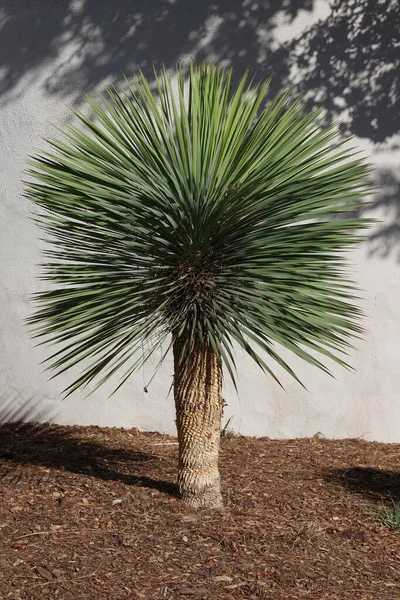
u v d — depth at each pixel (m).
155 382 6.31
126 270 4.04
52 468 4.95
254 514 4.30
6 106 6.38
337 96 6.11
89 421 6.39
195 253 3.90
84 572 3.51
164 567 3.61
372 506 4.57
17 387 6.46
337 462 5.59
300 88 6.11
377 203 6.14
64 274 4.17
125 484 4.66
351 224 3.94
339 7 6.09
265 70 6.12
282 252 3.91
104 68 6.24
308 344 3.91
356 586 3.56
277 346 6.23
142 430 6.33
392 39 6.09
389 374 6.19
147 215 3.84
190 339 3.94
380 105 6.11
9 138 6.38
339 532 4.14
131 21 6.21
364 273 6.18
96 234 3.99
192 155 4.09
